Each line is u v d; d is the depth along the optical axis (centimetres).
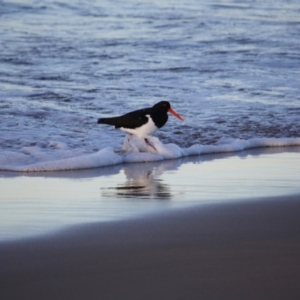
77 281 724
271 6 4472
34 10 4088
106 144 1670
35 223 962
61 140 1686
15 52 3014
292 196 1131
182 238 874
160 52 3067
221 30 3650
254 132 1842
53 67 2728
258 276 729
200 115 2011
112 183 1277
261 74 2634
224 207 1050
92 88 2352
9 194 1167
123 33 3538
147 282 717
